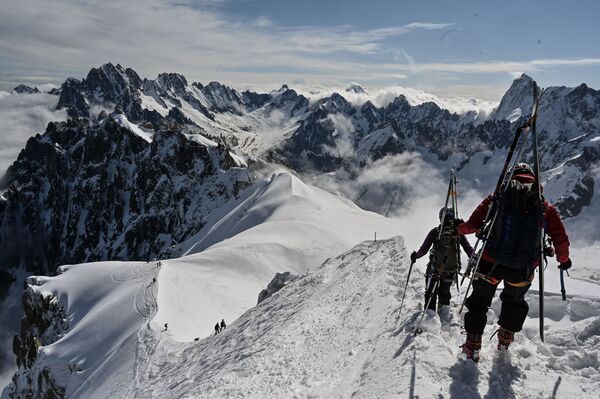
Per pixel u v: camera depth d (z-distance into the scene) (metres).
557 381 5.98
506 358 6.62
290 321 14.00
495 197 6.31
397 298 10.92
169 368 25.77
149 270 100.62
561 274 6.26
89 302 98.62
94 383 54.09
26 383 68.81
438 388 6.27
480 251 6.36
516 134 6.28
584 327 7.07
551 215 6.05
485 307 6.64
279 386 9.15
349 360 8.94
